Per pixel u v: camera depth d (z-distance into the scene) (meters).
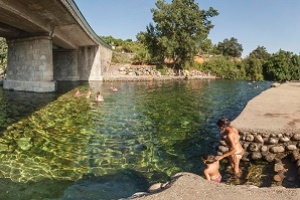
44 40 21.97
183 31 49.47
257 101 13.71
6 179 6.54
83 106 16.86
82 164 7.68
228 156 7.54
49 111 14.88
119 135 10.71
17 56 23.88
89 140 9.94
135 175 7.10
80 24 21.20
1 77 31.23
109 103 18.39
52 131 10.97
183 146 9.55
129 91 26.02
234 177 6.94
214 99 22.95
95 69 38.25
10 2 12.95
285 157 7.86
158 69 48.28
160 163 7.96
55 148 8.95
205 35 50.41
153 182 6.73
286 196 3.72
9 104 16.39
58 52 37.44
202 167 7.75
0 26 18.83
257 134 8.42
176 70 52.06
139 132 11.20
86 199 5.82
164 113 15.48
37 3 13.98
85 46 37.91
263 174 7.06
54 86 22.83
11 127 11.27
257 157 7.90
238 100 22.83
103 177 6.90
